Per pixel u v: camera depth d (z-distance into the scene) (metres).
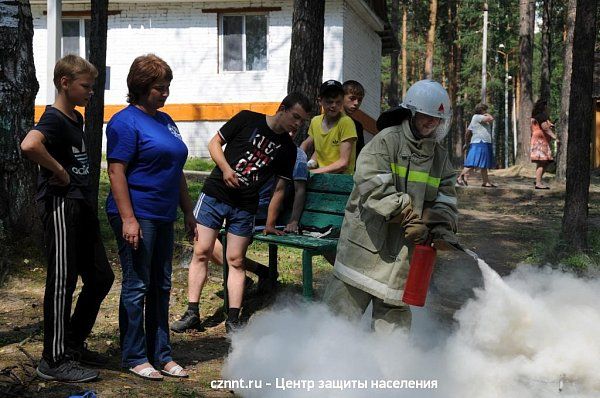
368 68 21.03
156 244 4.35
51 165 3.86
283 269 7.27
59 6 8.72
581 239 8.77
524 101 24.83
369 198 4.05
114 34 18.70
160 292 4.43
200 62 18.56
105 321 5.55
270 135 5.23
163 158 4.18
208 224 5.38
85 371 4.11
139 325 4.29
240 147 5.24
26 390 3.89
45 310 4.02
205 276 5.56
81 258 4.27
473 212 13.20
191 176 13.93
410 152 4.13
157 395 4.04
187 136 18.70
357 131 6.22
